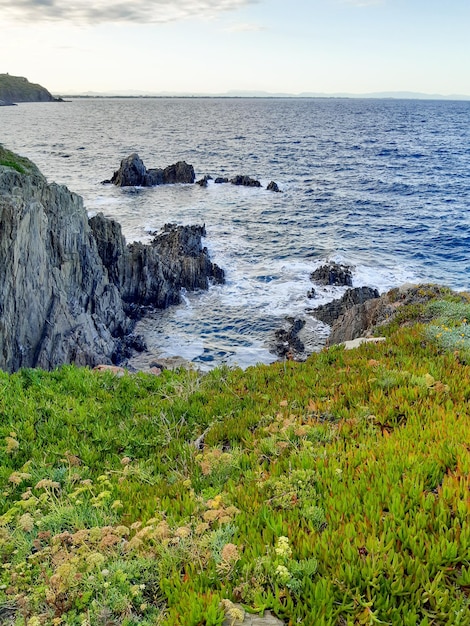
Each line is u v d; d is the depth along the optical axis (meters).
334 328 27.06
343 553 5.29
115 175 82.56
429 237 52.84
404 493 6.22
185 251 42.94
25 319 23.45
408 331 15.00
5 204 21.97
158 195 74.69
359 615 4.57
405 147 139.50
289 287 39.56
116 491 8.02
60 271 27.55
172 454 9.59
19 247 22.84
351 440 8.29
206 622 4.62
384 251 48.47
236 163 108.94
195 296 38.22
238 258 46.12
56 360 24.42
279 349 30.20
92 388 13.20
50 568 5.79
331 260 45.47
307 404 10.64
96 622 4.84
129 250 37.38
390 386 10.54
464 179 88.62
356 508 6.13
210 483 8.07
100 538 6.07
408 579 4.85
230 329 33.16
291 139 161.50
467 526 5.27
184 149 131.88
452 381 10.25
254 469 8.03
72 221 30.48
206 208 66.12
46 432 10.55
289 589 5.02
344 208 66.88
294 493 6.65
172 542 5.95
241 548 5.61
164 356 29.92
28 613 5.13
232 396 12.16
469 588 4.88
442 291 20.64
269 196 74.81
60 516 6.88
